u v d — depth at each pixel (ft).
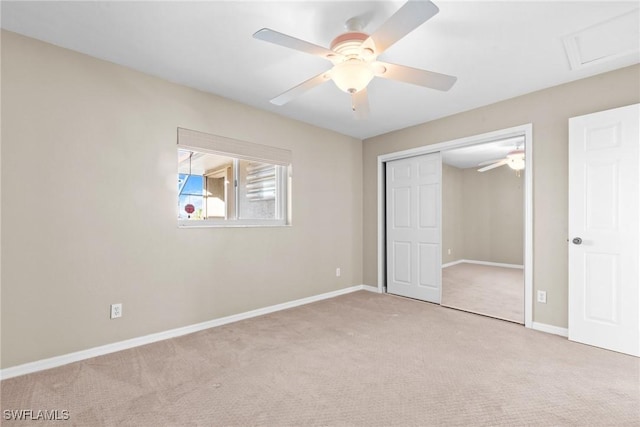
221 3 5.71
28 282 6.75
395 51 7.32
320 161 13.15
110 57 7.69
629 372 6.77
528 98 9.71
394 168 14.07
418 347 8.16
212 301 9.79
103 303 7.75
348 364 7.22
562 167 9.06
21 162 6.68
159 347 8.19
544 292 9.36
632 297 7.61
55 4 5.71
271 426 5.09
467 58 7.64
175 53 7.48
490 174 22.68
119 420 5.20
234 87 9.37
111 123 7.90
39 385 6.24
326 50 5.73
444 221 22.20
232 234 10.33
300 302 12.30
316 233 12.98
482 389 6.14
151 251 8.56
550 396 5.88
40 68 6.92
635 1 5.60
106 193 7.81
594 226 8.20
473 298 13.24
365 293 14.19
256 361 7.38
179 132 9.07
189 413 5.40
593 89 8.52
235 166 11.04
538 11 5.89
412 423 5.15
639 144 7.52
